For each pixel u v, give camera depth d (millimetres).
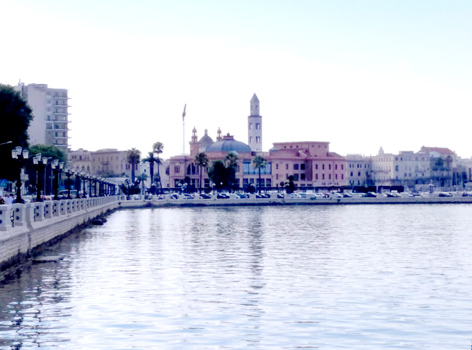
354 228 107125
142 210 184375
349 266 57594
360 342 32375
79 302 41438
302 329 34844
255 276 51781
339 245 76938
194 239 84875
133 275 52312
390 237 88562
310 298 42656
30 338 33156
